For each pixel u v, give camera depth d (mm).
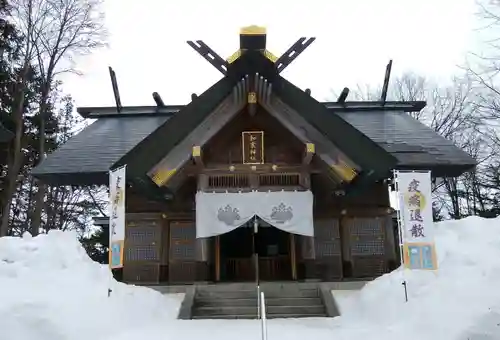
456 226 11852
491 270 8531
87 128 19281
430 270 9430
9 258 9703
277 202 12781
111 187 10227
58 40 22375
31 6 21859
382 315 8820
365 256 14281
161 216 14492
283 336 7637
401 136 16656
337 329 8195
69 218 31031
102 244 25578
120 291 9703
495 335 6758
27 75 23062
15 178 20781
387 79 20719
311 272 13266
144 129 18859
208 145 13656
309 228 12648
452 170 14516
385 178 12859
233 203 12781
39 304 7652
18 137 21234
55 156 16172
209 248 13695
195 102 12898
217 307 10289
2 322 6996
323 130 12789
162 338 7512
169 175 12758
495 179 26516
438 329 7266
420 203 9734
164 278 14078
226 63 13008
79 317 7832
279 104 13281
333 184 13648
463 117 36094
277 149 14094
